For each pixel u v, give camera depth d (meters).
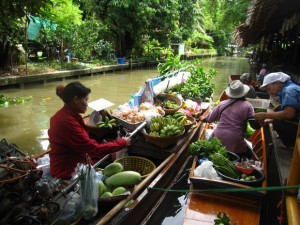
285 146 4.46
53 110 8.84
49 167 3.46
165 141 4.27
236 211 3.29
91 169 3.04
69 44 16.39
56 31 15.23
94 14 20.61
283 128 4.24
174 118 5.16
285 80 4.30
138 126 4.38
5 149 2.98
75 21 15.76
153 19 22.83
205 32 47.97
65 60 16.72
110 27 21.06
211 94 8.58
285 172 3.68
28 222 2.54
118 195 3.17
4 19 4.15
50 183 2.98
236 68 27.36
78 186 3.07
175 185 4.48
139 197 3.33
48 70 14.19
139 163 4.18
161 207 3.95
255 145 5.14
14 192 2.64
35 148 6.06
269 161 4.50
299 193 2.84
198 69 8.96
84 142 3.04
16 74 12.33
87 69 16.30
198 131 6.14
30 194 2.79
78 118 3.14
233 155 4.12
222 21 24.34
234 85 4.43
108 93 12.20
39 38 15.19
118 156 4.42
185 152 4.96
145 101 5.86
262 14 8.44
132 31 21.69
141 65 23.30
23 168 2.83
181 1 27.03
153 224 3.72
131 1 19.94
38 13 4.39
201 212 3.26
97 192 3.04
